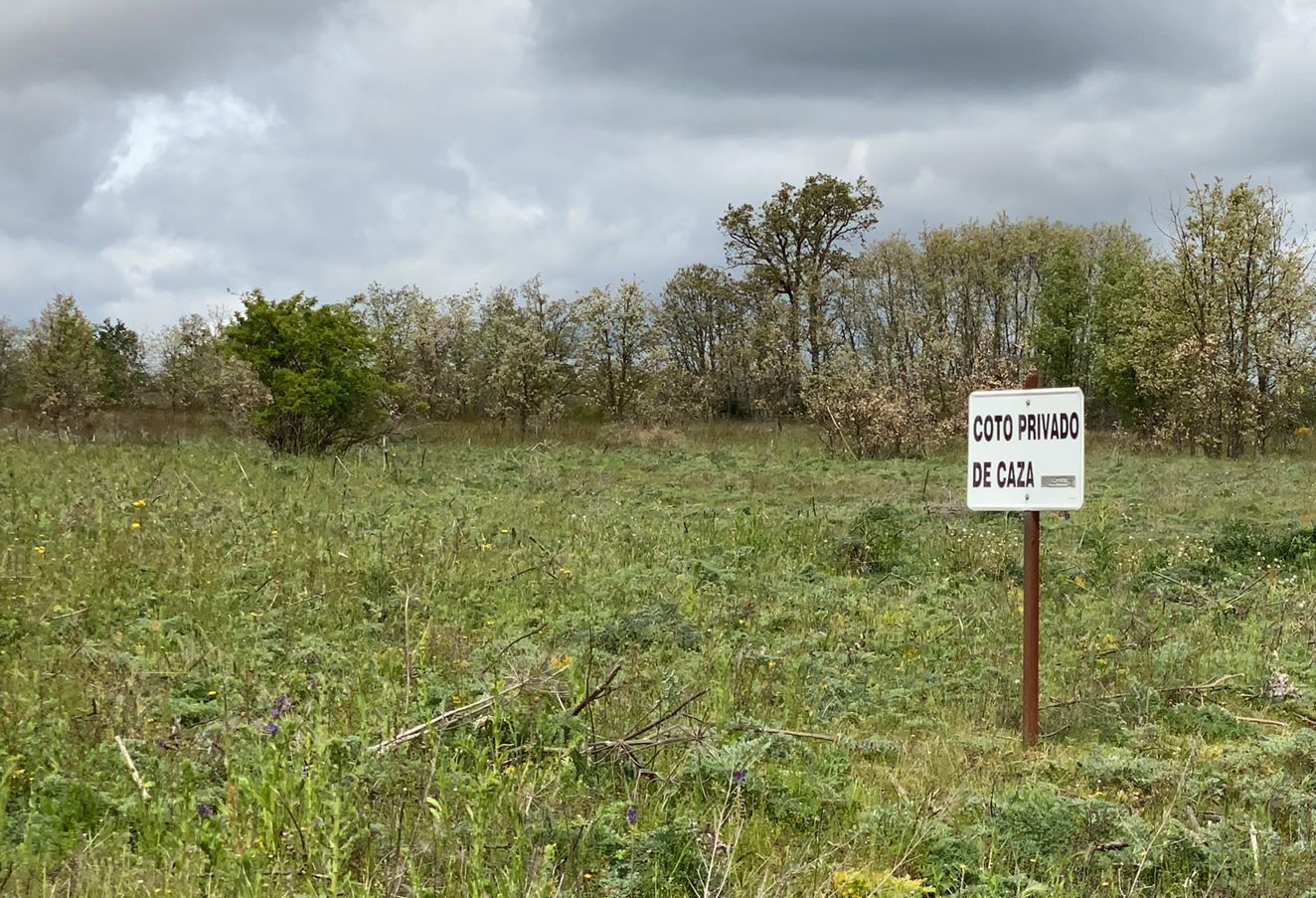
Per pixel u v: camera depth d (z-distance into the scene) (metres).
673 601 8.62
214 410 28.80
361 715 5.08
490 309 34.03
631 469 19.75
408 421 25.78
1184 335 28.08
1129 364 31.70
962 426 25.06
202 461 15.63
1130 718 6.24
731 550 10.83
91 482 12.32
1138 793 4.98
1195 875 4.08
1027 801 4.54
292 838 3.82
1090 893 3.96
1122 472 19.55
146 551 8.91
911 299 44.28
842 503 15.07
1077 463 5.55
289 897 3.47
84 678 5.82
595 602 8.55
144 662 6.18
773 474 19.14
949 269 44.25
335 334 19.25
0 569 7.98
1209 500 15.41
